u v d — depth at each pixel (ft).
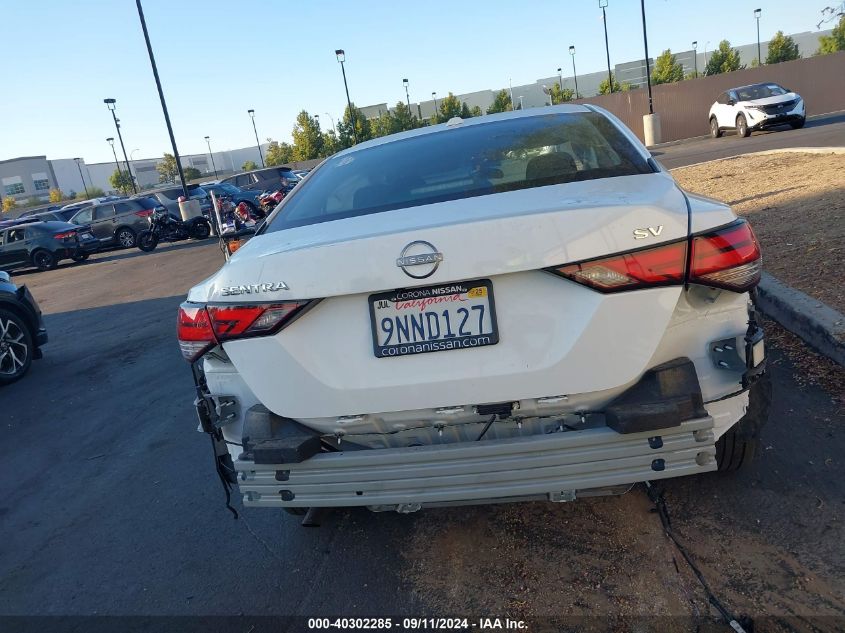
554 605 8.36
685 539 9.20
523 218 7.32
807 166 38.50
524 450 7.62
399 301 7.68
